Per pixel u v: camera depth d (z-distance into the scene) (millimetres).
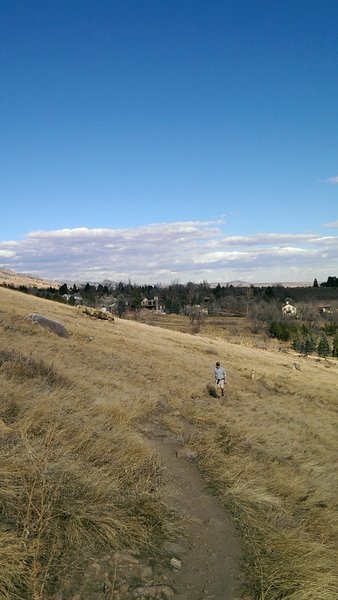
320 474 9734
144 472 6660
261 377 27484
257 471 8305
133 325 46656
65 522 4531
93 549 4309
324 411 21281
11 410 7809
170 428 10609
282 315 109875
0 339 18938
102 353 22062
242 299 130250
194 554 4781
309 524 6488
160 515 5359
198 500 6371
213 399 17016
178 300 131500
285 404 20250
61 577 3766
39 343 20312
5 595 3355
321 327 101125
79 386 11859
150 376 18766
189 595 3990
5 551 3668
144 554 4523
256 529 5648
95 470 5855
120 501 5344
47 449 5855
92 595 3658
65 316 36625
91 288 158375
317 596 4184
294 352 66562
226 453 9234
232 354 38312
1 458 5273
